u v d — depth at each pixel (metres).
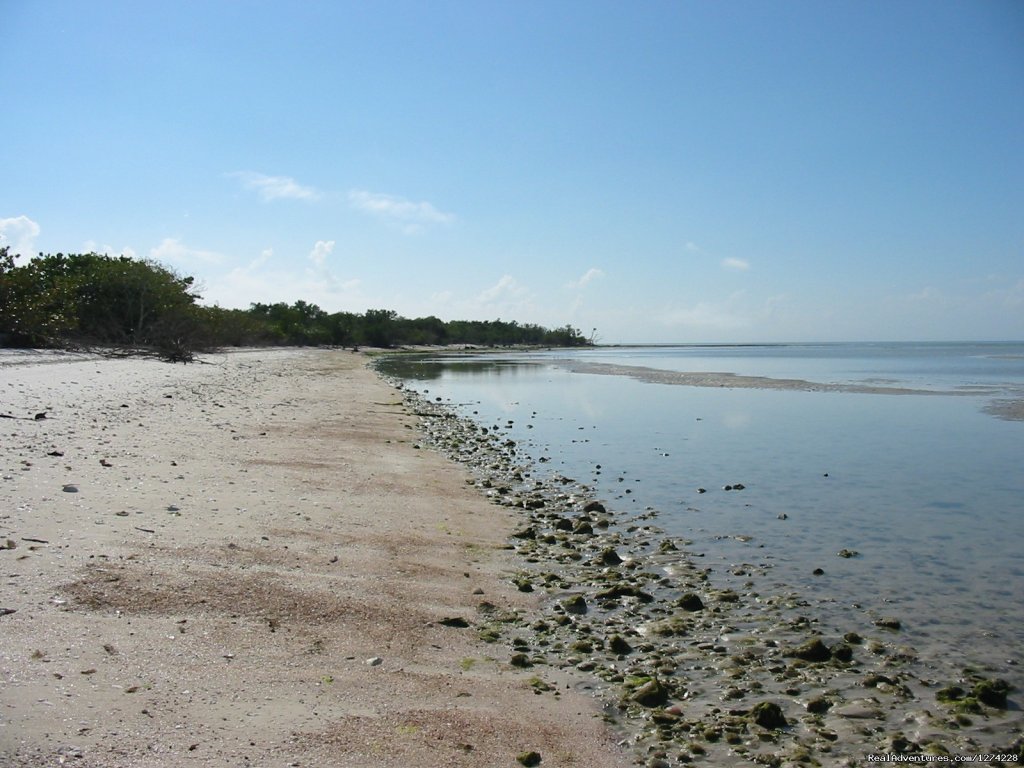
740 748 5.59
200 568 7.94
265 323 109.44
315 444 18.50
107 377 31.25
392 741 5.09
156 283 58.94
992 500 14.71
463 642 7.24
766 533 12.27
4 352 40.47
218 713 5.12
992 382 50.03
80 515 9.45
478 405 35.91
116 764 4.31
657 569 10.28
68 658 5.57
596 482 16.72
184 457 14.62
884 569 10.33
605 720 5.93
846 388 45.00
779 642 7.74
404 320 167.88
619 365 87.25
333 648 6.58
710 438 23.91
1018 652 7.55
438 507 13.07
